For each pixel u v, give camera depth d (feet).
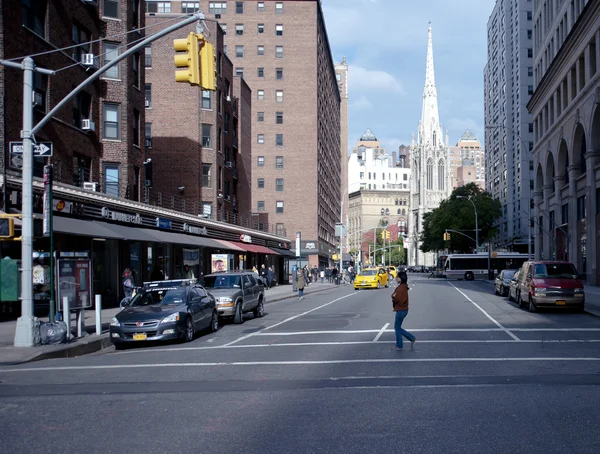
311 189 241.96
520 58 292.81
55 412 27.20
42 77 80.33
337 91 380.58
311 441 21.75
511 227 309.42
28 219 49.06
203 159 146.10
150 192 135.74
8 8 71.51
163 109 145.89
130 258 97.45
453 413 25.55
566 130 158.92
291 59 244.01
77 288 55.06
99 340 54.08
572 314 76.64
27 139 48.49
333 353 44.75
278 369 38.01
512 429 22.91
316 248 240.12
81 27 93.04
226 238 141.28
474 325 63.41
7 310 71.15
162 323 52.70
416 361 40.14
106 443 22.04
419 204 521.65
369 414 25.67
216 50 151.43
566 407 26.37
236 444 21.54
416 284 194.70
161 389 32.19
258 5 244.83
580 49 142.20
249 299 76.48
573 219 156.15
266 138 243.40
